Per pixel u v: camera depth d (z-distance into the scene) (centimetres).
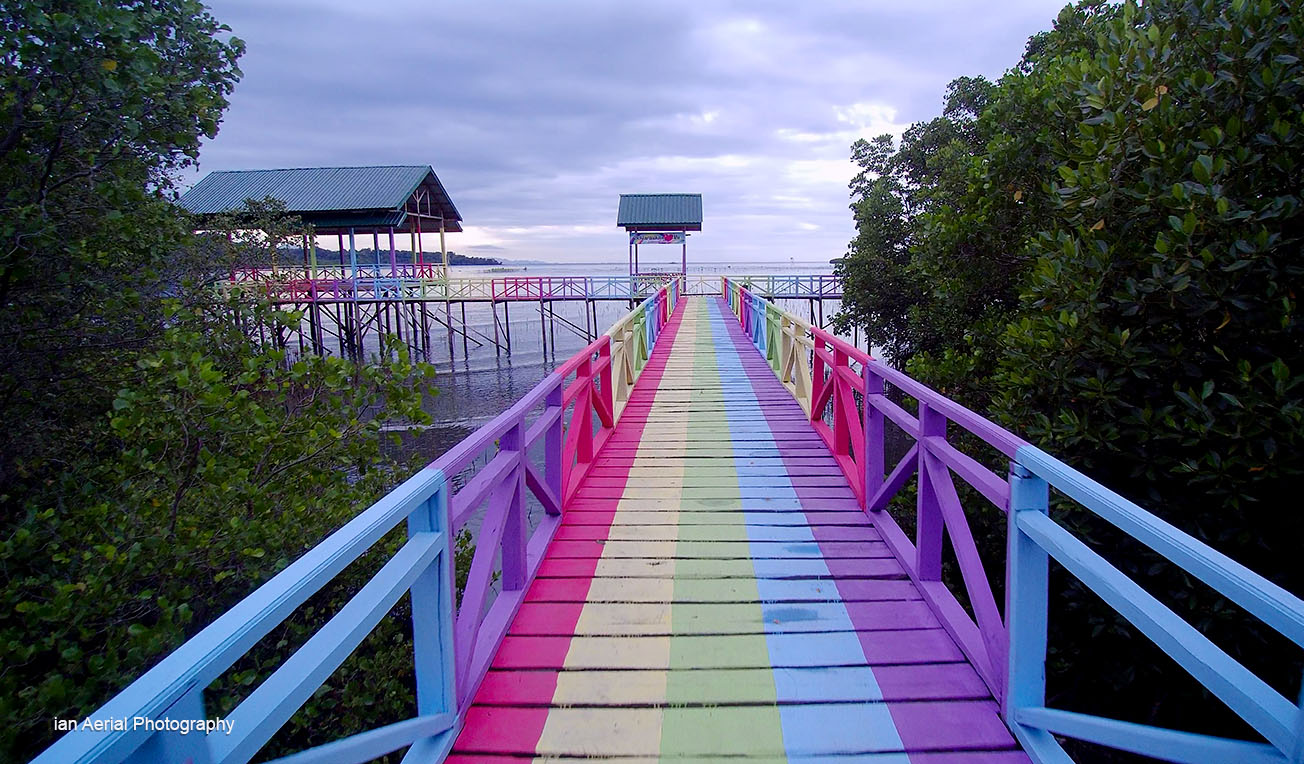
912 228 1442
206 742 120
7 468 518
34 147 488
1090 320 393
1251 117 372
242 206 2306
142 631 338
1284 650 369
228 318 596
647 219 2866
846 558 374
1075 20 756
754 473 527
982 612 255
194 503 440
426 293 2722
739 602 327
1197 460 351
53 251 493
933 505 326
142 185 561
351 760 169
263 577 430
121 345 556
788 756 226
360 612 168
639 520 431
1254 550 388
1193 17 407
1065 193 418
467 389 2273
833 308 3506
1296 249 348
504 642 294
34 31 417
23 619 389
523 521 326
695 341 1387
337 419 488
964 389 729
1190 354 388
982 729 237
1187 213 346
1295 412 315
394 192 2530
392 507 183
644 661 279
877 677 267
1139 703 480
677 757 226
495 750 229
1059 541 202
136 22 453
